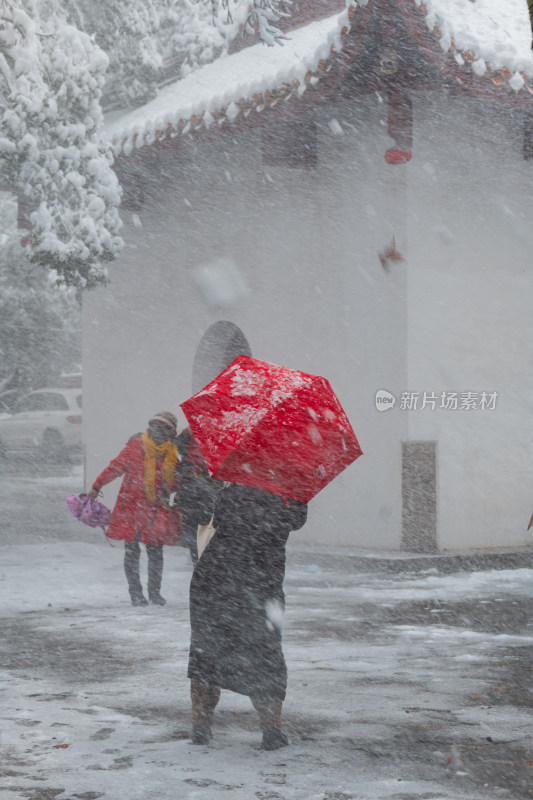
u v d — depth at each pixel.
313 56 16.75
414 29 15.43
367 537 17.81
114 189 20.34
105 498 23.88
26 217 21.06
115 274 23.95
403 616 12.55
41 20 19.84
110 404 24.08
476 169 17.98
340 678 9.40
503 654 10.44
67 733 7.69
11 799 6.20
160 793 6.32
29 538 21.17
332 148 18.45
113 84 25.80
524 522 18.34
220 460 7.19
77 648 10.88
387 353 17.55
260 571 7.39
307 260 19.02
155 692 8.98
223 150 20.80
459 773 6.72
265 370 7.63
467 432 17.78
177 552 19.59
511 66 16.19
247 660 7.27
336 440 7.34
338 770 6.80
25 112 19.33
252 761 7.00
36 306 45.59
